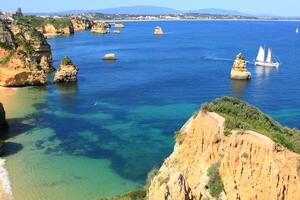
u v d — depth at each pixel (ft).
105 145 212.02
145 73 452.35
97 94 337.52
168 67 497.87
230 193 104.42
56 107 292.40
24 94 334.65
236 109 126.11
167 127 241.14
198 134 120.06
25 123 251.80
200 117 122.52
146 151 202.39
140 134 228.63
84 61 548.72
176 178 100.01
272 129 121.49
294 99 325.83
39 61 447.42
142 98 322.96
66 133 231.91
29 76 364.38
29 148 207.31
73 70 388.57
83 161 190.80
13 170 180.14
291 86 377.71
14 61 359.66
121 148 207.31
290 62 536.83
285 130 125.18
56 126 245.45
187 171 118.42
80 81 397.19
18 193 159.53
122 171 179.73
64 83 383.04
